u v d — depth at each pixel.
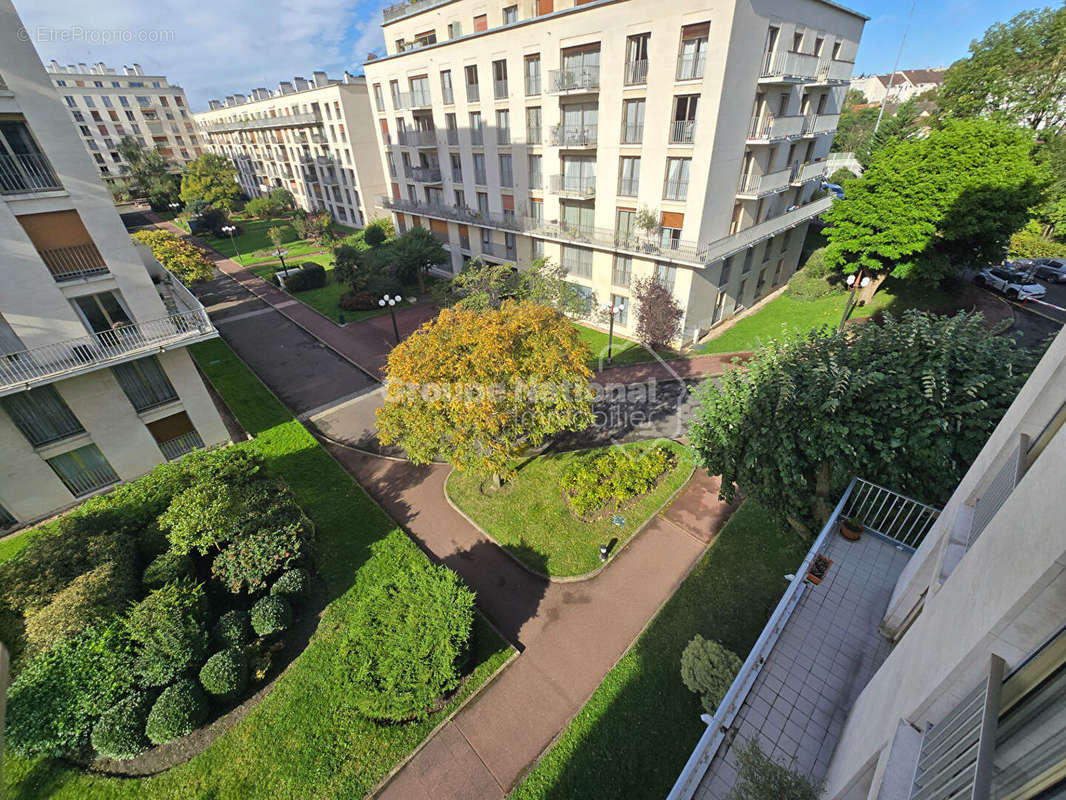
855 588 8.13
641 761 8.52
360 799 8.30
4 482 13.07
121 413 14.55
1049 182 19.50
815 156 27.19
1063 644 2.64
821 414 9.12
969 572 3.96
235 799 8.25
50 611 8.74
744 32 16.98
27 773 8.44
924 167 20.91
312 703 9.47
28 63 10.82
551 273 24.72
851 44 24.41
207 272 30.94
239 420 18.89
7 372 11.95
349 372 23.06
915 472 8.95
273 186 64.06
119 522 10.92
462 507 14.44
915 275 22.30
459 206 31.06
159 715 8.52
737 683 6.45
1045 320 22.62
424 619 9.75
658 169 20.16
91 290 12.93
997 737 2.81
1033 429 4.89
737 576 11.71
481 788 8.43
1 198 11.13
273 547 11.00
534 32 21.56
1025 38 33.28
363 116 45.72
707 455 11.08
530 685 9.94
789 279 30.28
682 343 22.94
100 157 70.94
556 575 12.19
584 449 16.61
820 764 6.16
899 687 4.52
